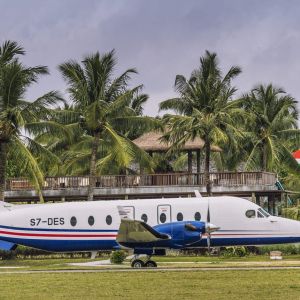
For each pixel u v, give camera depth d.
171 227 43.78
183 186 69.31
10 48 62.00
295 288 31.55
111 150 68.44
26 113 59.81
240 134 68.00
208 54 69.75
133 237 43.50
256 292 30.59
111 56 65.06
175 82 69.75
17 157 60.25
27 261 54.81
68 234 46.81
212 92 69.06
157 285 33.22
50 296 30.75
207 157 67.50
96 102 63.12
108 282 34.69
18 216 47.44
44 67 59.81
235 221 45.22
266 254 58.69
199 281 34.25
